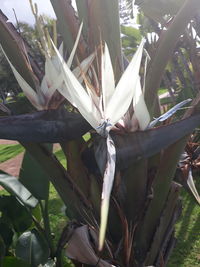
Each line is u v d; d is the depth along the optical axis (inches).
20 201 34.4
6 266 27.2
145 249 23.8
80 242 22.4
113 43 21.3
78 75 18.2
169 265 40.1
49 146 27.8
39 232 35.1
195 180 62.9
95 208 23.1
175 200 24.3
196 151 39.3
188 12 19.5
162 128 17.3
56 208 60.5
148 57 23.4
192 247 43.1
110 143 16.3
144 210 22.8
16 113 20.8
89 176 22.4
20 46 20.7
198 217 51.5
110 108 16.4
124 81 16.1
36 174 34.8
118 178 20.5
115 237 23.5
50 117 17.6
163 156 22.3
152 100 21.9
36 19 18.9
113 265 21.7
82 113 16.3
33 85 21.7
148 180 23.2
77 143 22.4
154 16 39.8
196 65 30.3
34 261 30.7
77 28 21.2
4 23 20.9
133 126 17.4
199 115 17.6
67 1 21.2
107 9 21.0
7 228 34.0
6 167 109.1
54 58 18.3
